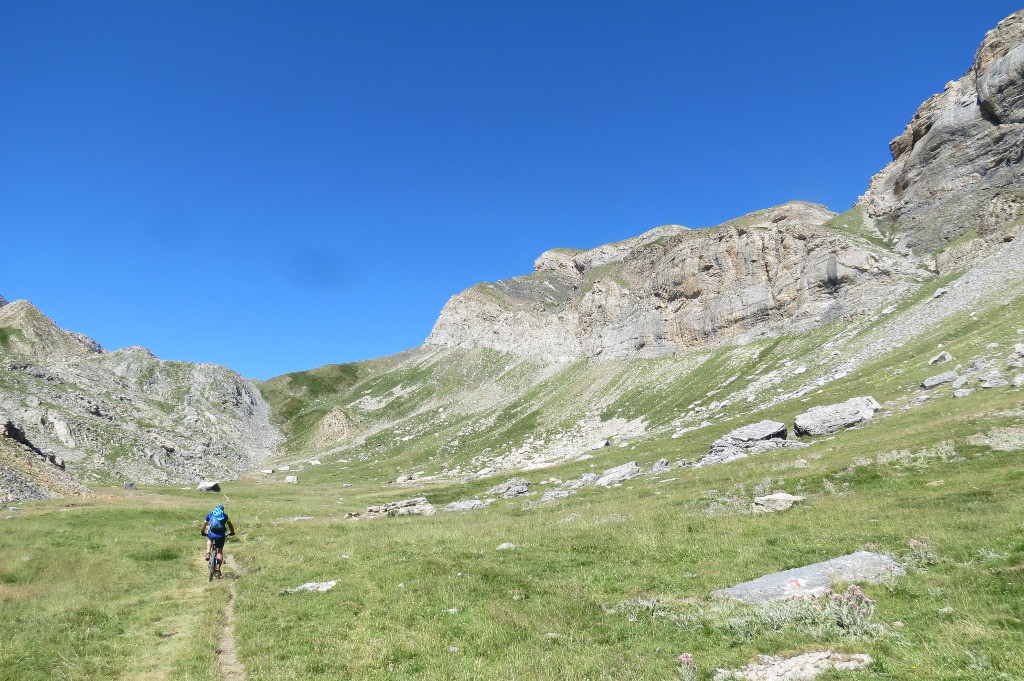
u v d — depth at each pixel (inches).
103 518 1587.1
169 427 6752.0
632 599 597.0
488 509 1936.5
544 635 515.5
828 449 1800.0
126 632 631.2
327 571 888.3
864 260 5649.6
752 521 949.8
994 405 1724.9
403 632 554.6
